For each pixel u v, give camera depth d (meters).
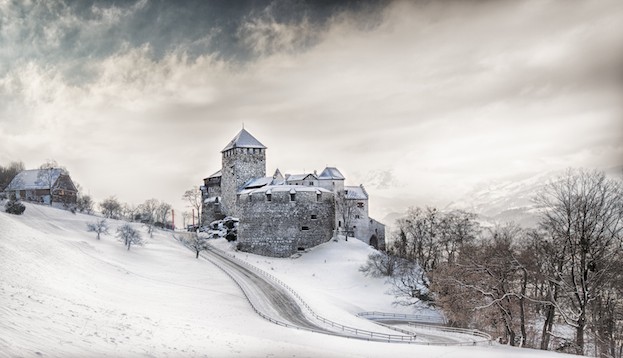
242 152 154.38
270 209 126.44
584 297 48.19
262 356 33.59
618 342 58.00
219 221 153.00
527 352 45.56
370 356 40.16
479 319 66.25
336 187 136.12
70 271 62.31
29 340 23.22
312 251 122.19
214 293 76.38
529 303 57.41
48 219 121.50
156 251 112.44
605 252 49.62
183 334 36.78
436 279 70.06
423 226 112.50
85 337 27.50
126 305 50.47
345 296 93.19
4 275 42.56
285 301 75.56
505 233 77.31
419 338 60.19
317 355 37.09
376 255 104.50
